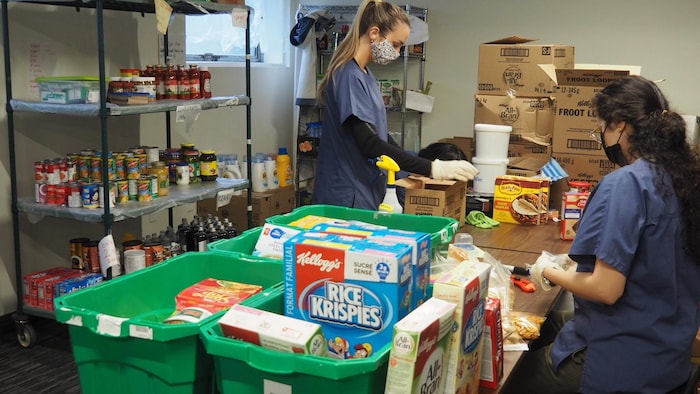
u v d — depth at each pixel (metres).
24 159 3.61
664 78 5.18
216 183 3.95
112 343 1.32
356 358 1.23
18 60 3.53
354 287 1.31
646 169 1.77
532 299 2.14
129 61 4.14
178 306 1.54
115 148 4.11
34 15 3.58
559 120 3.42
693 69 5.10
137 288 1.59
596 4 5.27
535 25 5.47
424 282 1.45
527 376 2.01
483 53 3.72
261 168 5.06
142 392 1.33
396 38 2.93
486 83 3.74
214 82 5.08
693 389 1.94
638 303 1.77
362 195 3.02
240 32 5.54
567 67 3.71
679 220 1.75
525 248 2.72
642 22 5.17
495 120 3.65
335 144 3.02
